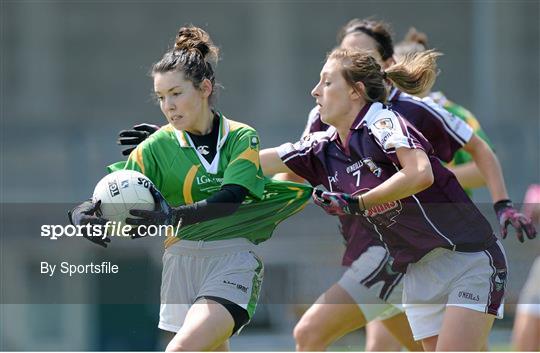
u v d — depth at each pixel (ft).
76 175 118.62
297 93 154.81
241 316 38.99
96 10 155.22
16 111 152.25
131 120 153.89
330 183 41.75
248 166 39.09
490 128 117.39
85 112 153.38
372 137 39.96
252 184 39.11
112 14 155.63
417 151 38.65
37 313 51.78
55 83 153.99
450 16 156.56
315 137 42.65
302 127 121.80
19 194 131.44
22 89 153.28
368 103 40.81
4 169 132.98
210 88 39.45
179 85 38.47
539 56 154.10
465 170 54.65
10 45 153.48
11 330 51.34
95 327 50.52
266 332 52.70
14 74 153.28
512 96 153.38
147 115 154.51
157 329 47.83
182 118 38.73
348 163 41.04
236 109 153.69
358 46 49.90
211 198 38.47
